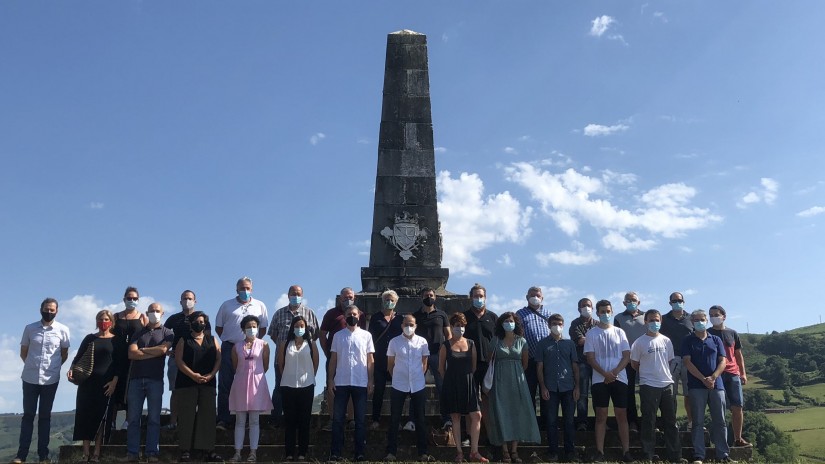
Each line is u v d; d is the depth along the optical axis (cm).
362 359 1341
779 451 4722
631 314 1592
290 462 1291
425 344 1372
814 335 10069
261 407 1320
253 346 1349
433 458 1333
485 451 1405
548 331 1515
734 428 1504
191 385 1324
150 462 1291
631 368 1533
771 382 8425
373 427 1478
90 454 1367
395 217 1989
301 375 1337
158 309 1345
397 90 2069
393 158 2027
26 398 1362
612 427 1565
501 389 1361
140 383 1320
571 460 1378
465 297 1883
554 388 1392
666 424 1388
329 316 1525
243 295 1488
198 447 1301
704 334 1411
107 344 1362
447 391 1333
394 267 1958
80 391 1333
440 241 1994
